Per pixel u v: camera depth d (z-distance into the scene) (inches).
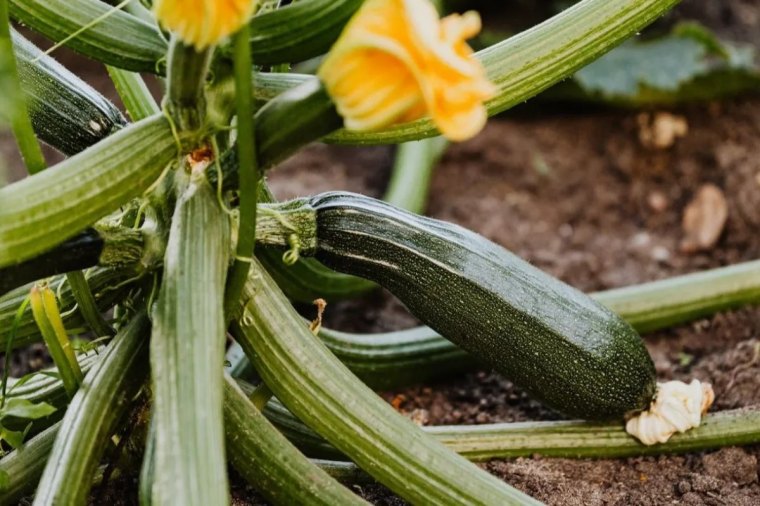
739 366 37.8
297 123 29.0
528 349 33.2
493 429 34.6
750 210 45.2
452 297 33.0
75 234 29.3
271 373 30.8
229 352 37.5
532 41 32.6
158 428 28.6
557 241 46.1
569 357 33.2
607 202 47.4
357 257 32.9
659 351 39.8
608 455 34.8
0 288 29.8
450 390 38.3
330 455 34.5
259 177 30.2
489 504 30.6
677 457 35.1
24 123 29.6
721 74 46.9
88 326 33.2
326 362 30.8
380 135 32.5
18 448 31.5
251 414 31.1
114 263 30.8
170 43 29.4
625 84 47.1
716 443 34.8
